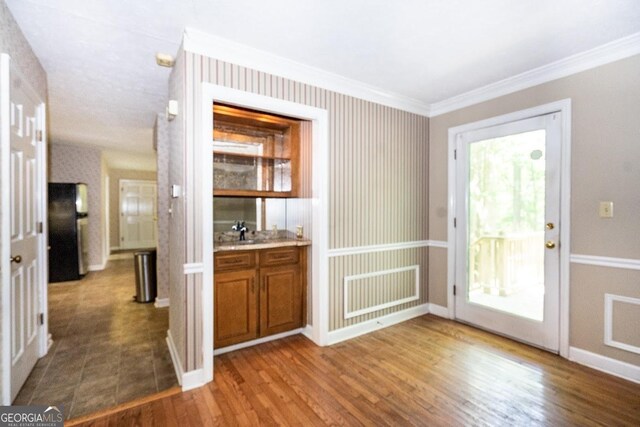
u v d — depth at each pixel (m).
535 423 1.71
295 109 2.49
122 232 8.31
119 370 2.31
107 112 3.75
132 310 3.71
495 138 2.93
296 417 1.77
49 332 3.03
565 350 2.44
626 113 2.14
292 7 1.74
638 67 2.09
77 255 5.24
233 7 1.74
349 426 1.70
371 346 2.67
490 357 2.46
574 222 2.40
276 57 2.32
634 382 2.09
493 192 2.96
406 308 3.34
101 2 1.71
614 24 1.92
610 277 2.22
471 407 1.85
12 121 1.85
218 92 2.13
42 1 1.70
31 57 2.22
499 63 2.44
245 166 2.98
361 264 2.96
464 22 1.89
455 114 3.27
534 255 2.65
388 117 3.14
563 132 2.45
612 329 2.21
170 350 2.60
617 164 2.19
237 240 2.91
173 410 1.83
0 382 1.70
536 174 2.63
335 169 2.76
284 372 2.25
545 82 2.55
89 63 2.46
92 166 6.02
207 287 2.12
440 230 3.44
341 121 2.79
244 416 1.78
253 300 2.60
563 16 1.83
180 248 2.15
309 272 2.85
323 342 2.69
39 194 2.42
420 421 1.73
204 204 2.11
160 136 3.81
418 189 3.44
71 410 1.83
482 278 3.07
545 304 2.58
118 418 1.76
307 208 2.85
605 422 1.71
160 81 2.82
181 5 1.73
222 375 2.21
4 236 1.72
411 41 2.11
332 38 2.08
